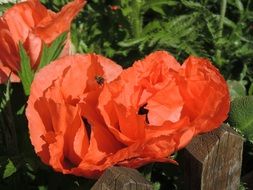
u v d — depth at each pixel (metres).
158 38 1.30
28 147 0.92
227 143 0.81
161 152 0.75
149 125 0.75
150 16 1.48
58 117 0.76
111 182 0.73
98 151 0.77
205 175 0.81
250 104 1.01
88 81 0.81
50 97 0.78
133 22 1.36
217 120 0.78
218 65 1.34
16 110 0.96
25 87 0.91
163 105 0.78
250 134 1.03
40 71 0.81
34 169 0.90
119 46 1.38
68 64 0.82
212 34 1.32
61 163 0.78
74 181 0.88
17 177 0.93
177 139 0.75
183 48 1.30
